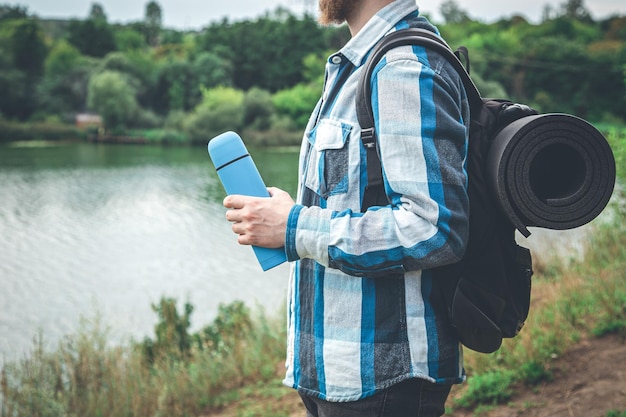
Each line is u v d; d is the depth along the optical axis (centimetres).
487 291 134
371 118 129
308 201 142
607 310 419
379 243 123
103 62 9506
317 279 137
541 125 126
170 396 496
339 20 148
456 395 362
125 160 5597
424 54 128
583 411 319
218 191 3775
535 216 127
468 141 134
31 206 3231
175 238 2511
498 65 8650
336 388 134
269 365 517
